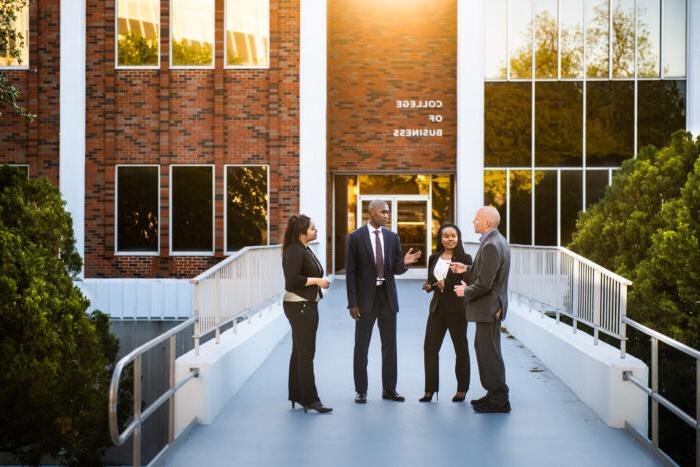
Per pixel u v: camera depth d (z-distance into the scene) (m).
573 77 20.95
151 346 5.74
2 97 14.27
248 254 10.11
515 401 8.07
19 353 10.13
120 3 20.08
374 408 7.73
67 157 19.75
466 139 21.11
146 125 20.12
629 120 20.89
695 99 20.50
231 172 20.12
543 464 5.90
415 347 11.64
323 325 13.74
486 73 21.12
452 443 6.48
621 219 11.38
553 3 20.95
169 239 20.03
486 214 7.46
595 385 7.56
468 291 7.40
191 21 20.12
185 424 7.05
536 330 10.70
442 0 22.45
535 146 21.03
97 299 18.34
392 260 8.02
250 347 9.34
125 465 12.32
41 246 11.17
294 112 20.09
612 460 6.01
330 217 22.69
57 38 19.89
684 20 20.70
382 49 22.55
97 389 11.10
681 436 9.38
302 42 20.05
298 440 6.55
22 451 11.00
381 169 22.56
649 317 9.90
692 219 9.84
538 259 11.24
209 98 20.14
